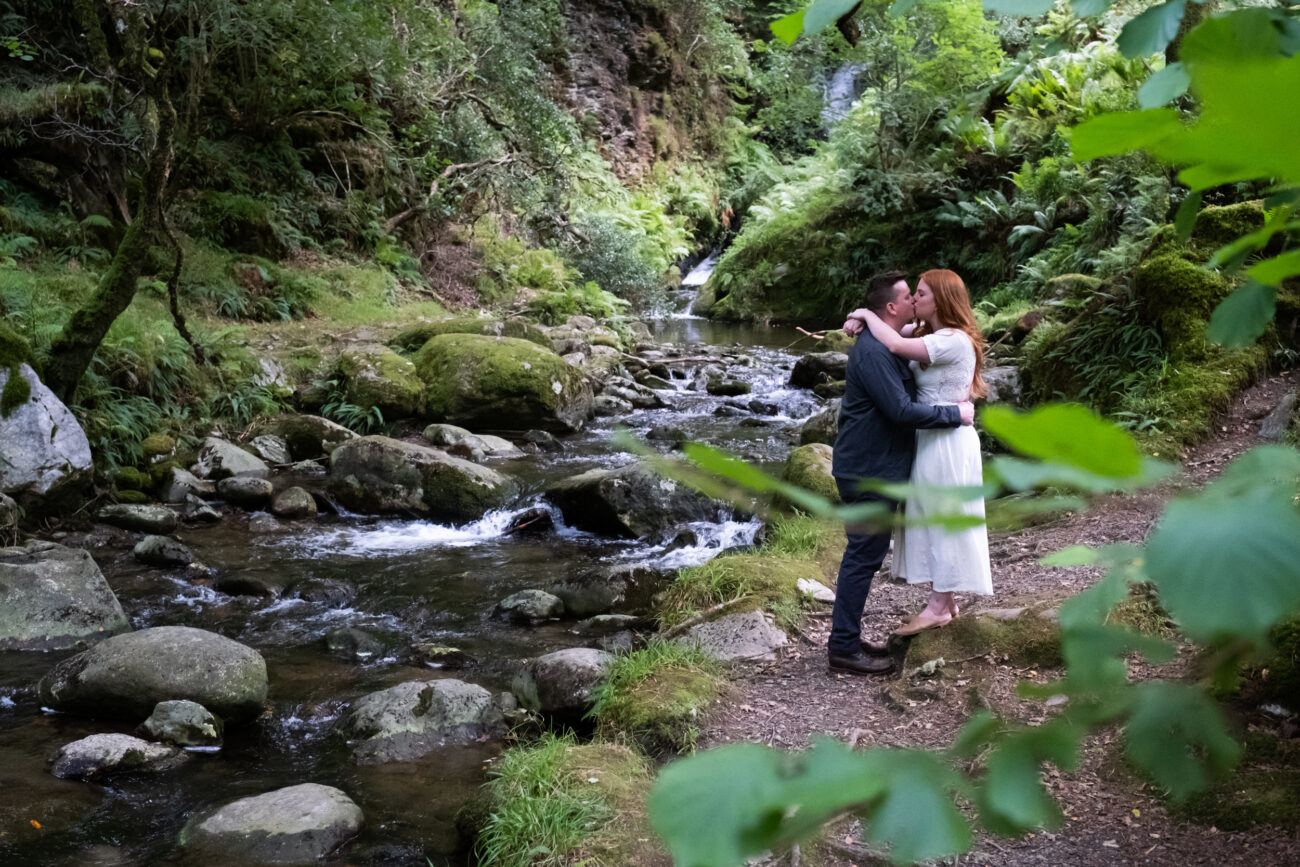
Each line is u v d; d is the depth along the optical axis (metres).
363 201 15.02
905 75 18.83
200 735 4.25
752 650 4.65
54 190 10.93
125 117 11.32
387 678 4.97
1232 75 0.22
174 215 12.13
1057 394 7.91
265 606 5.97
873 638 4.65
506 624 5.68
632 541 7.27
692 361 14.12
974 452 4.08
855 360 4.05
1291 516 0.27
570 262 18.06
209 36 11.38
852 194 20.39
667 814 0.28
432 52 16.17
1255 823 2.81
